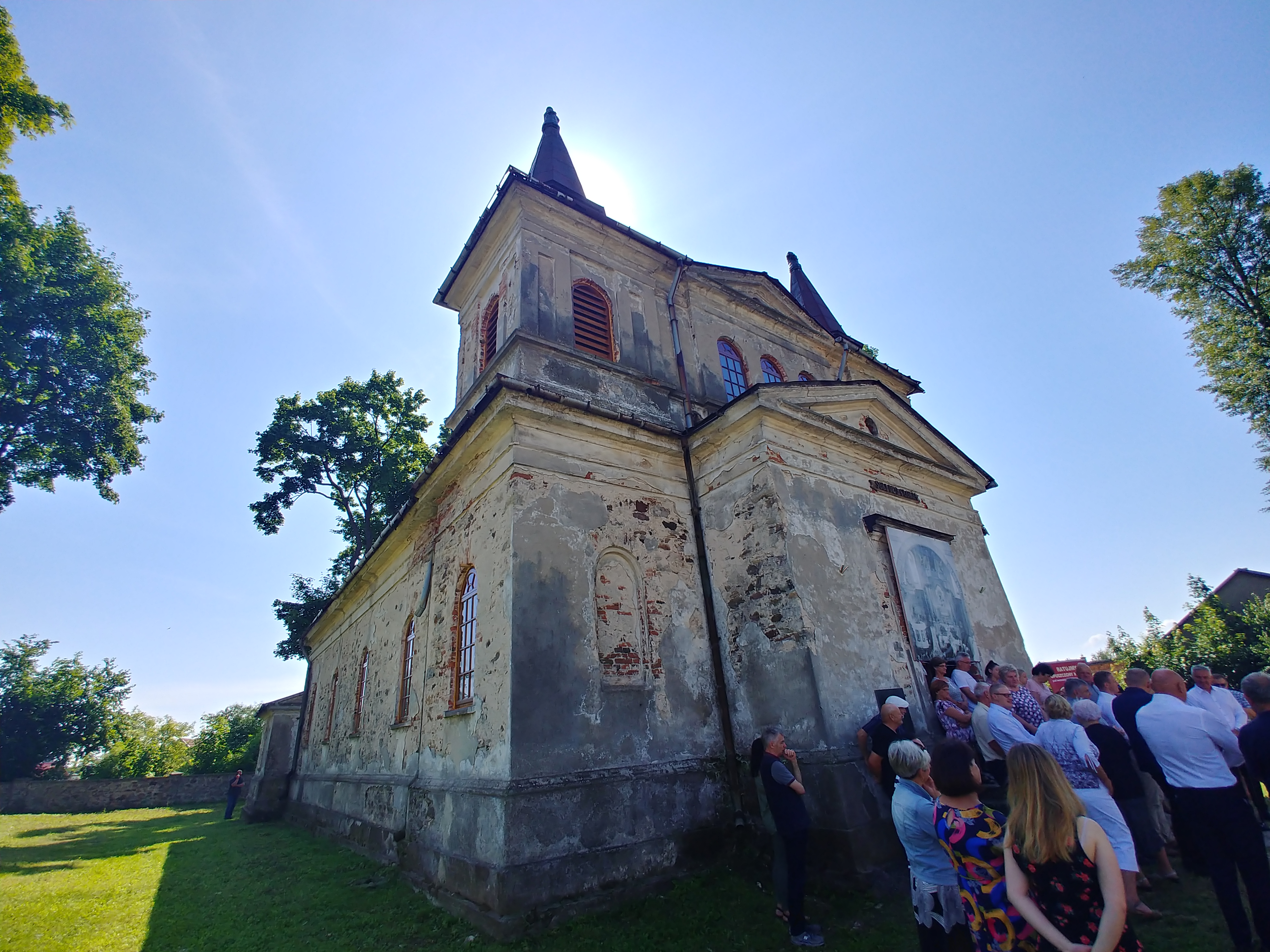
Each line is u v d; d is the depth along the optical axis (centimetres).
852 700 822
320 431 2795
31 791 2873
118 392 2214
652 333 1241
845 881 689
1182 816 550
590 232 1248
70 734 3994
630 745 792
